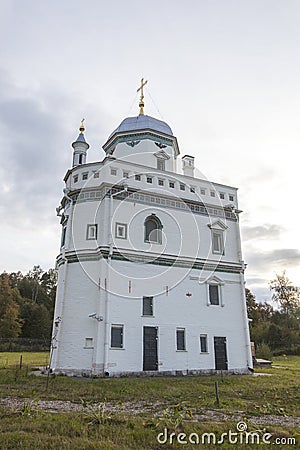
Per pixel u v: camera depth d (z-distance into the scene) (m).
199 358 28.94
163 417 12.32
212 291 31.73
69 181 31.94
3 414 12.21
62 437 9.66
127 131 36.34
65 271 28.41
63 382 20.73
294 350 65.06
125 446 9.13
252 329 71.69
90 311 26.78
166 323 28.42
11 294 79.94
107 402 15.29
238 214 35.50
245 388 20.28
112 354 25.64
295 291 80.75
